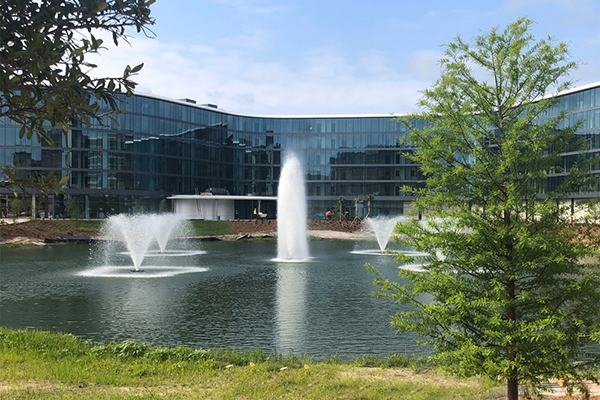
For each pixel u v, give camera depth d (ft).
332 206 350.23
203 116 335.47
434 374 43.11
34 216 248.32
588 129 241.14
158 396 33.94
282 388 37.76
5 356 42.70
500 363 29.19
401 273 34.76
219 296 89.56
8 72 14.12
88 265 135.95
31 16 14.79
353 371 44.04
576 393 36.17
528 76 32.17
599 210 30.01
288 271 126.11
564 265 30.19
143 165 301.63
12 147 272.51
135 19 16.08
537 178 31.71
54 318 71.20
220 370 43.45
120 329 65.00
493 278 31.37
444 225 32.94
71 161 277.85
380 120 345.92
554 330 29.78
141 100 301.22
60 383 36.58
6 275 115.14
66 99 15.15
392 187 342.64
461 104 34.06
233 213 326.65
